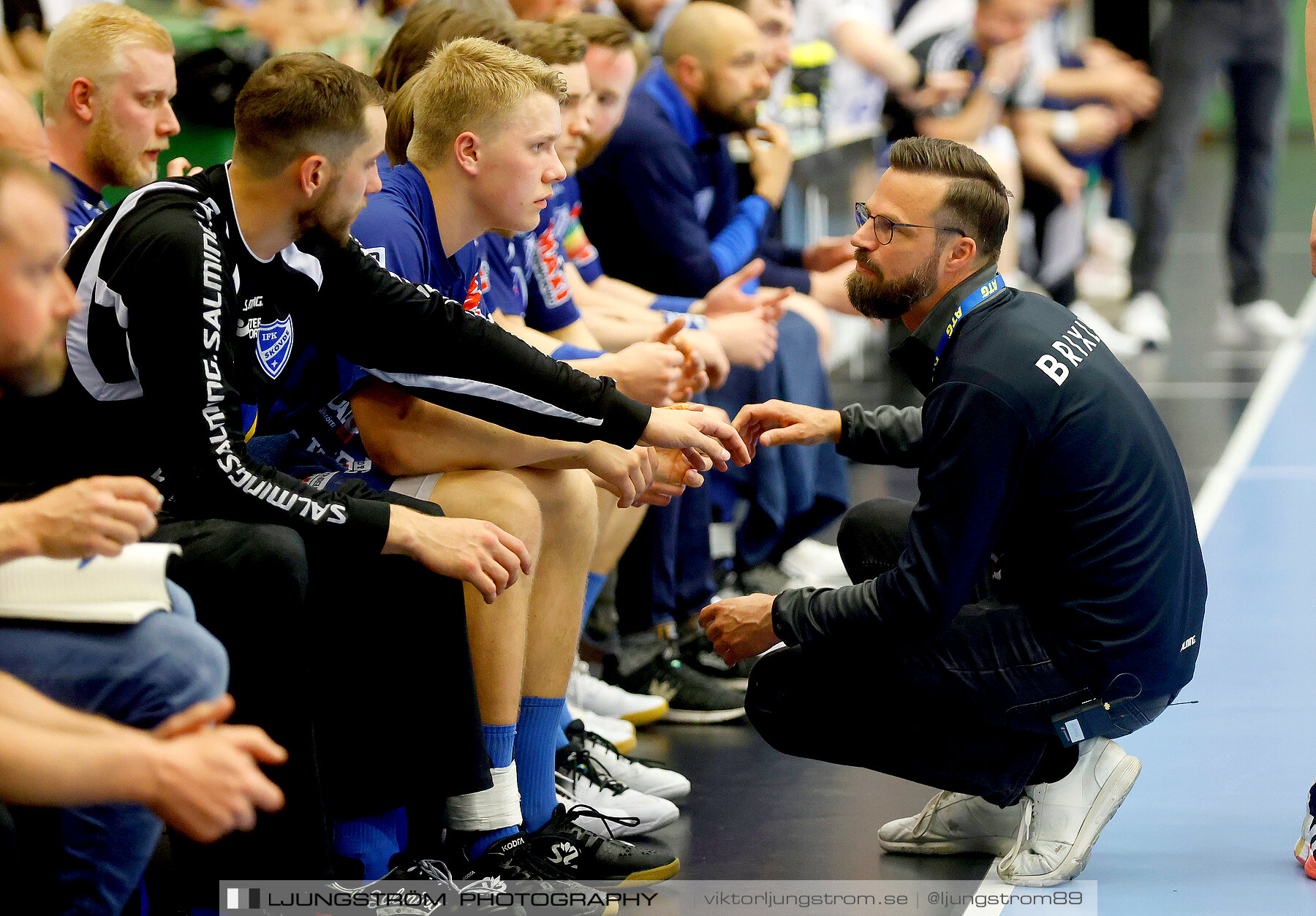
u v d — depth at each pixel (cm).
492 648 438
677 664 658
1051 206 1384
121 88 525
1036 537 445
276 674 371
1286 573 787
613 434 462
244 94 394
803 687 467
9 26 764
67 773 278
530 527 443
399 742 418
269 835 375
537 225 546
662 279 761
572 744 531
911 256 454
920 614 433
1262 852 478
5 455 388
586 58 687
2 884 296
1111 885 454
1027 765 453
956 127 1234
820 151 1109
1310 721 594
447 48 483
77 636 328
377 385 462
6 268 306
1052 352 437
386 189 479
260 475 388
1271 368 1291
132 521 305
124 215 384
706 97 778
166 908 412
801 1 1288
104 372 381
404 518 399
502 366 448
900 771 464
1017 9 1209
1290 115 2802
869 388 1240
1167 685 452
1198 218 2217
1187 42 1359
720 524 759
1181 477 463
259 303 413
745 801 541
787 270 834
